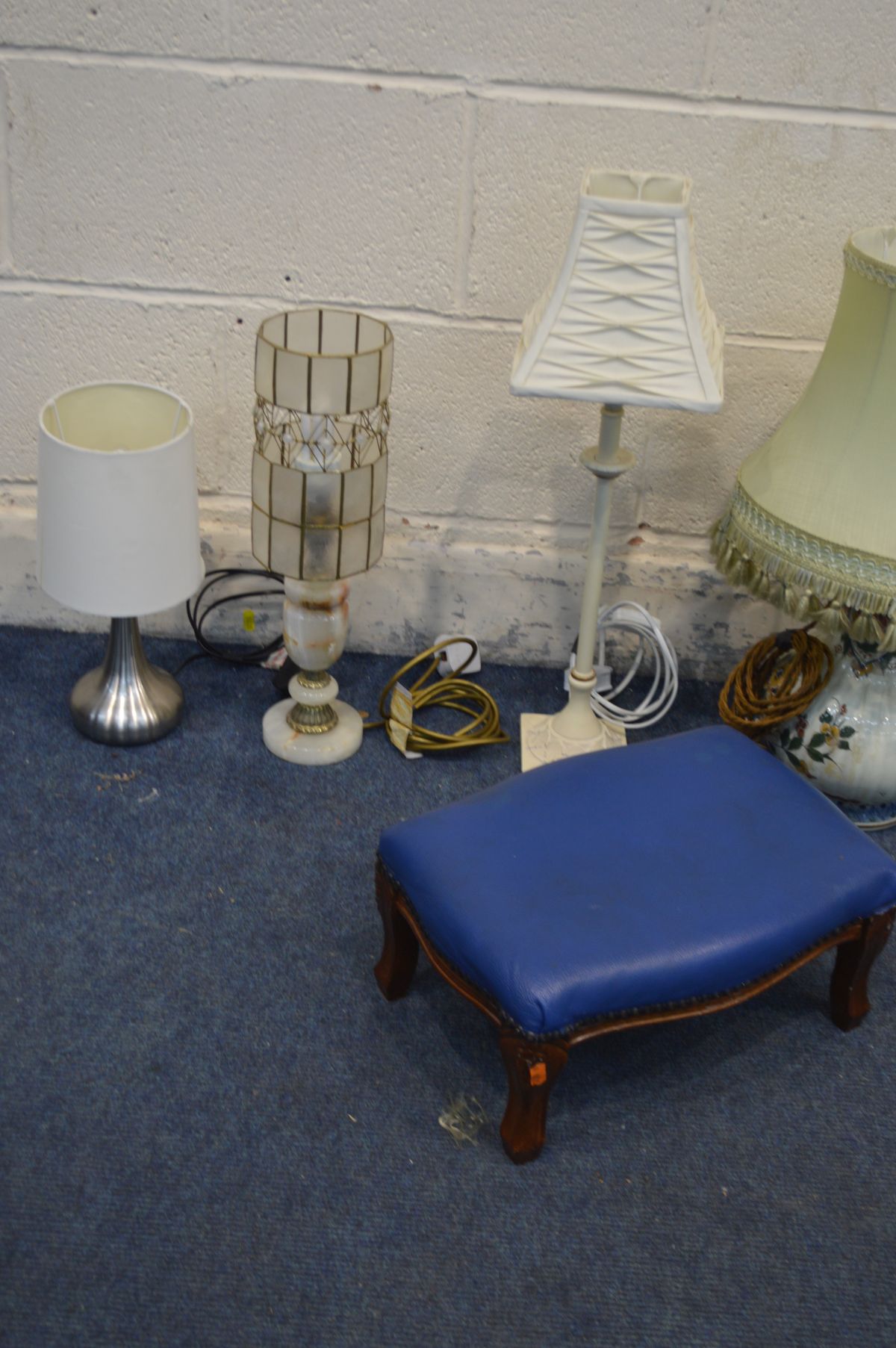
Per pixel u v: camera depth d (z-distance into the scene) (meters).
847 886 1.66
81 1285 1.48
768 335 2.21
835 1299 1.53
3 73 2.01
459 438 2.31
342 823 2.12
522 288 2.17
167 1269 1.51
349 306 2.21
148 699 2.23
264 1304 1.48
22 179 2.10
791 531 1.94
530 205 2.10
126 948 1.88
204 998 1.82
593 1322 1.49
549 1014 1.49
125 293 2.20
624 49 1.97
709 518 2.38
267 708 2.35
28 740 2.23
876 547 1.88
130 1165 1.61
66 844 2.03
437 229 2.13
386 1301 1.50
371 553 2.05
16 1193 1.57
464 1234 1.57
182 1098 1.69
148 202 2.12
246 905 1.96
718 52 1.97
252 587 2.47
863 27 1.94
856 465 1.89
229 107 2.03
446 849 1.66
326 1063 1.75
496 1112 1.70
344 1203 1.59
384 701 2.37
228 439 2.34
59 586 2.04
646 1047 1.81
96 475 1.91
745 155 2.05
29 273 2.18
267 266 2.17
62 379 2.29
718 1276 1.54
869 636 2.01
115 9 1.95
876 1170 1.67
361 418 2.12
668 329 1.75
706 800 1.76
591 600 2.14
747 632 2.46
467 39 1.97
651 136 2.05
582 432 2.29
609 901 1.60
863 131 2.02
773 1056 1.81
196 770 2.20
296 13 1.95
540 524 2.39
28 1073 1.70
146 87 2.02
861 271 1.82
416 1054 1.77
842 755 2.13
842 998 1.82
